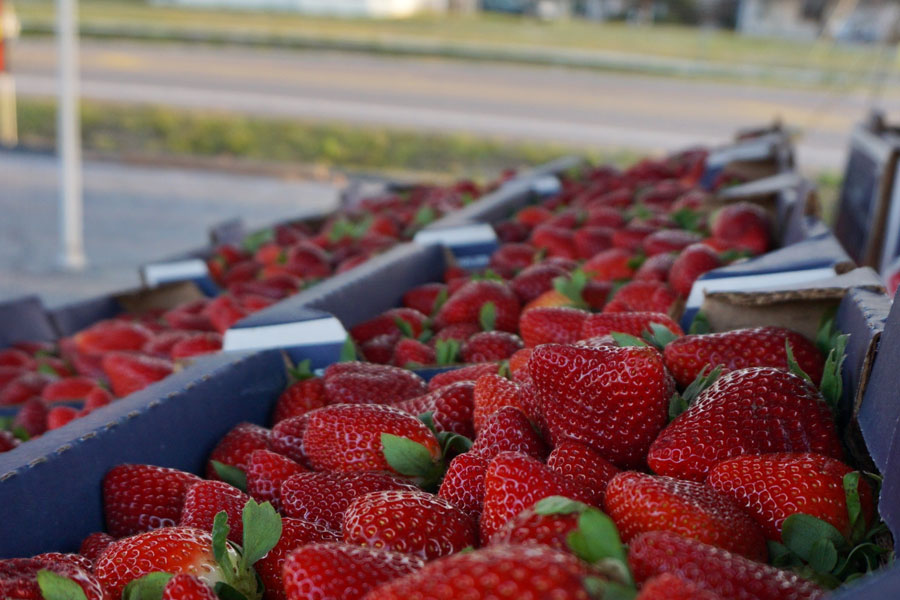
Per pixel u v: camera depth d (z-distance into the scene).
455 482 1.28
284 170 11.75
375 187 10.46
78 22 24.86
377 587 0.91
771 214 3.34
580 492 1.13
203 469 1.72
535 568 0.80
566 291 2.32
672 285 2.37
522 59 20.33
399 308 2.57
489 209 3.60
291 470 1.47
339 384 1.78
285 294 3.14
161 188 10.82
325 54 20.25
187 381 1.73
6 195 10.20
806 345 1.58
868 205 4.76
